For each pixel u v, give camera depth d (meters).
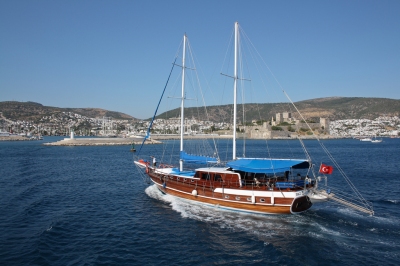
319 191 25.44
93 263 17.03
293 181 25.83
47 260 17.20
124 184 40.12
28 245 19.05
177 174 31.47
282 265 17.00
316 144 159.88
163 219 24.70
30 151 101.50
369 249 18.80
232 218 24.64
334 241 19.97
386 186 38.19
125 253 18.44
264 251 18.69
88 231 22.06
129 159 73.88
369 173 49.47
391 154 91.25
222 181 27.08
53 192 34.72
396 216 25.08
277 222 23.58
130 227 22.95
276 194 24.17
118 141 148.75
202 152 79.81
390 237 20.62
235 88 29.47
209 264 17.14
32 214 25.88
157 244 19.81
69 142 137.75
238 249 19.02
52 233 21.20
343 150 111.81
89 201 30.77
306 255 18.06
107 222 24.12
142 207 28.39
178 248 19.22
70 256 17.86
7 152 96.75
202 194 27.59
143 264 17.09
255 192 24.84
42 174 48.62
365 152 100.75
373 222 23.47
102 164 63.59
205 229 22.36
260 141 181.25
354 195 33.12
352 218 24.41
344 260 17.44
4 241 19.66
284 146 135.00
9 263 16.69
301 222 23.45
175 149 107.38
